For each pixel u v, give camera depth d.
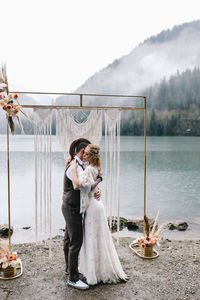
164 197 9.91
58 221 6.15
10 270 2.62
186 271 2.78
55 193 9.71
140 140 68.75
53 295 2.31
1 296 2.29
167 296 2.31
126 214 7.26
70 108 3.17
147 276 2.66
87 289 2.40
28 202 8.67
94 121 3.31
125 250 3.35
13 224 5.96
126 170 18.41
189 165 22.17
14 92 2.89
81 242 2.42
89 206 2.43
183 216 7.09
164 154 33.22
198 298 2.28
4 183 12.59
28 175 14.96
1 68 2.80
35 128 3.10
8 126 2.79
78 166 2.41
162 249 3.41
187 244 3.64
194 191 11.30
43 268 2.85
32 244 3.60
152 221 5.34
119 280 2.55
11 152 28.88
